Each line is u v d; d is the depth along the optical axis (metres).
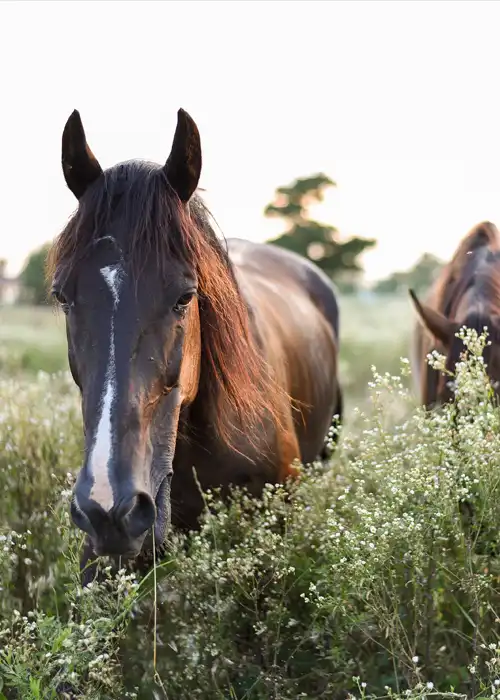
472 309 3.62
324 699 2.60
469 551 2.46
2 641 2.74
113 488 1.93
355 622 2.35
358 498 2.59
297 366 3.84
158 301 2.11
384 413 3.01
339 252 44.44
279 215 44.62
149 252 2.13
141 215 2.16
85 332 2.08
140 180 2.23
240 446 2.87
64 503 2.71
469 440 2.51
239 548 2.56
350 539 2.29
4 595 2.71
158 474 2.18
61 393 4.48
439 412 3.37
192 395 2.52
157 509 2.21
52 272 2.44
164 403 2.21
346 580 2.38
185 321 2.23
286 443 3.16
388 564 2.48
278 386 3.05
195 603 2.57
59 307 2.43
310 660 2.73
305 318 4.32
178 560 2.56
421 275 33.94
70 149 2.30
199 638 2.53
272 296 4.04
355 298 42.16
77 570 2.29
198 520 2.94
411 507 2.52
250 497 3.03
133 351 2.06
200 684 2.51
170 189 2.26
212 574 2.43
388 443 2.73
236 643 2.80
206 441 2.78
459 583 2.53
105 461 1.95
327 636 2.74
